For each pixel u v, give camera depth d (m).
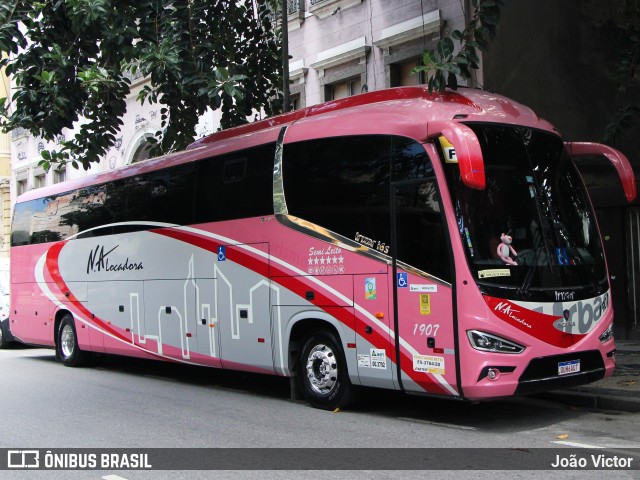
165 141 13.71
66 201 14.68
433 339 7.26
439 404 9.05
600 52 14.48
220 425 8.06
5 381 12.36
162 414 8.87
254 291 9.57
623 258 13.50
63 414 8.97
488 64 13.20
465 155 6.53
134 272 12.30
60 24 11.30
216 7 13.59
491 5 9.02
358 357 8.07
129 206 12.58
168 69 10.41
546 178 7.90
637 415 8.02
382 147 8.00
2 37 10.51
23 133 31.69
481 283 7.00
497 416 8.23
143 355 12.13
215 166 10.53
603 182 13.56
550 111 14.02
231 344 10.02
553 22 14.21
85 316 13.79
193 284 10.80
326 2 16.59
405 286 7.56
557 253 7.58
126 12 10.50
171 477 5.94
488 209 7.33
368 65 15.79
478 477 5.65
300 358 9.07
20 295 16.19
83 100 12.16
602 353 7.73
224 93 10.63
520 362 6.98
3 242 32.59
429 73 14.13
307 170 8.91
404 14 14.91
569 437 7.04
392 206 7.78
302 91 17.55
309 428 7.72
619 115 10.59
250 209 9.75
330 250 8.45
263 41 14.53
